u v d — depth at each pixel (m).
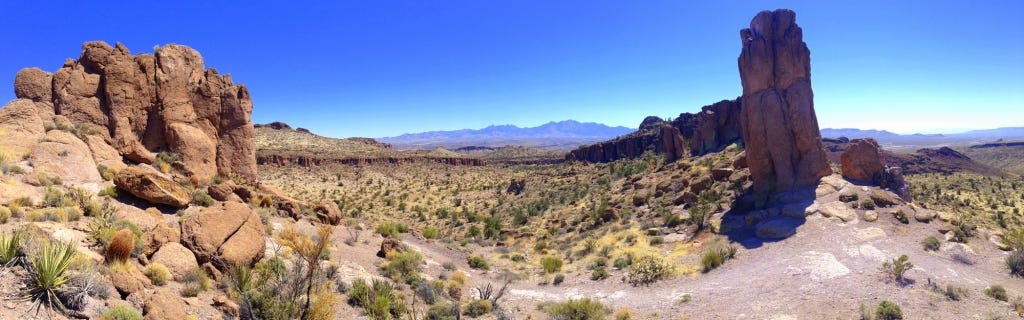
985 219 43.53
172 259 13.48
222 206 16.95
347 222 33.50
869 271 20.16
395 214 77.00
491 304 19.17
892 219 28.11
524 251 36.62
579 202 61.22
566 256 32.91
